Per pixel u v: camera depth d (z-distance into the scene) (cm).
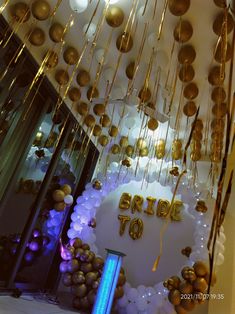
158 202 392
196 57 222
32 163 282
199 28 199
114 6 198
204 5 182
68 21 223
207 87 250
